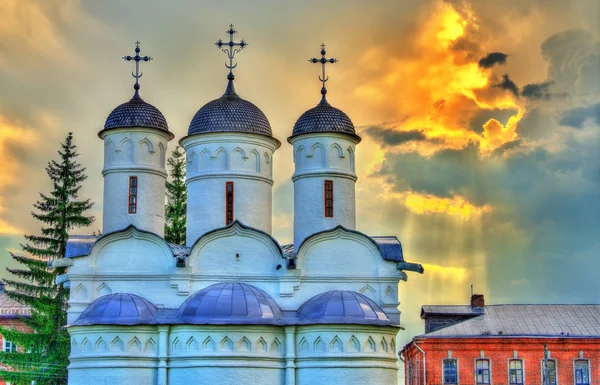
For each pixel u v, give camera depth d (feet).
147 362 129.80
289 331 131.34
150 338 130.82
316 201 151.84
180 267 139.64
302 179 153.17
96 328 130.11
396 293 143.02
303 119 155.43
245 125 151.33
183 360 128.77
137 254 141.18
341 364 129.49
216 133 150.30
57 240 207.31
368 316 132.05
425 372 206.49
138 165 151.23
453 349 207.51
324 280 142.10
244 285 136.46
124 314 131.85
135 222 149.48
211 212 148.97
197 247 141.18
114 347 129.70
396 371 133.90
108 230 149.69
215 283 140.36
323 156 152.97
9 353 196.44
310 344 130.93
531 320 213.87
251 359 128.57
